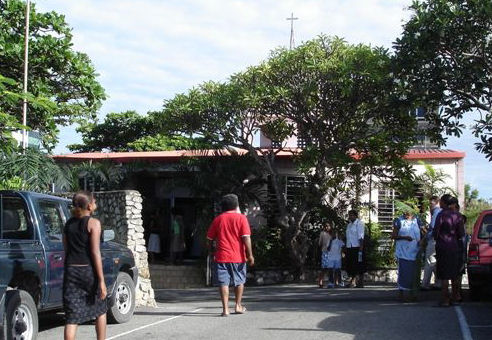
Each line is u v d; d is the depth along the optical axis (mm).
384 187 20344
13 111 14586
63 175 13570
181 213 23156
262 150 20688
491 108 14664
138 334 9219
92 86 16094
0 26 14812
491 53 14125
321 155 19047
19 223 8984
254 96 17828
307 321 10023
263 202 20562
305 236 19875
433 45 14359
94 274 7113
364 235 17422
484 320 9930
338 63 17312
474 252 12609
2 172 12469
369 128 18922
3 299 7559
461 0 14266
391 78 16078
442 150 22406
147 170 21219
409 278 12586
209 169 20109
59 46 15320
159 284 20172
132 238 13625
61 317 11242
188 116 18828
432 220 13758
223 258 10727
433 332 8930
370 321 9906
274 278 19688
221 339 8633
